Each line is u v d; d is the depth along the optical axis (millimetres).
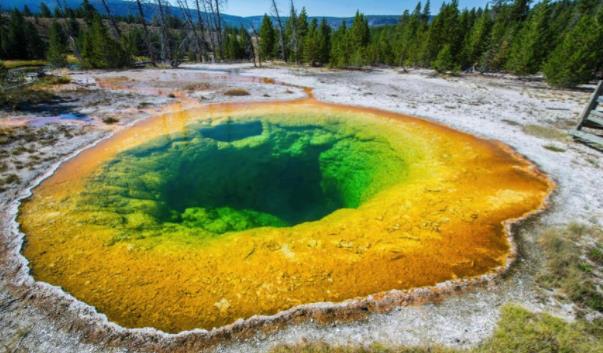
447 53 28688
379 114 14570
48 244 6133
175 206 8961
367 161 11195
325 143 12875
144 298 4973
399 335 4309
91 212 7215
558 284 5125
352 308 4746
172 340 4301
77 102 15891
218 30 41844
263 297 4984
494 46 28797
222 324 4527
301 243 6316
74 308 4766
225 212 9203
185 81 22422
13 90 16312
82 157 9852
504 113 14805
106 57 28906
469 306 4766
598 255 5605
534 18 27094
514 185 8352
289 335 4359
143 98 17047
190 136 12258
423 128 12617
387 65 37156
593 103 10914
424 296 4953
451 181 8617
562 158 9992
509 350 3949
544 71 22422
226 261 5812
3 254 5848
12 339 4297
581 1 33688
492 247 6105
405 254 5938
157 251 6102
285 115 14688
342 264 5695
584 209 7238
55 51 33500
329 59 35656
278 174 11820
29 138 11047
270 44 40656
